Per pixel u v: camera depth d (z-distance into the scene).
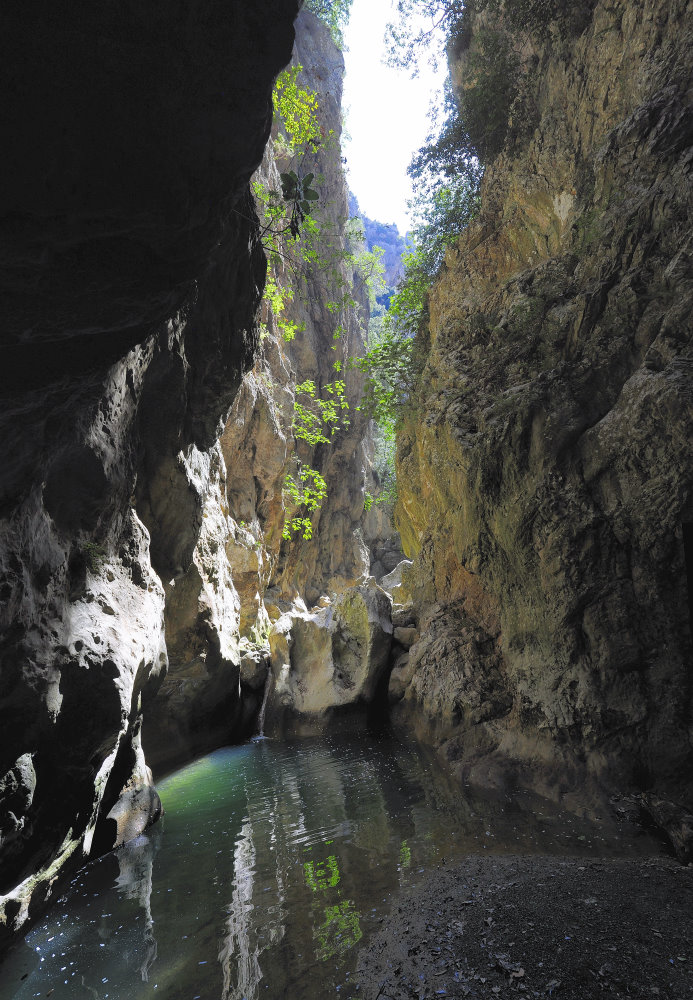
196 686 11.80
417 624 14.54
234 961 4.67
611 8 11.20
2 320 3.06
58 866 5.92
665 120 9.41
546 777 7.95
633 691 7.63
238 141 3.03
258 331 10.38
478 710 10.07
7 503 4.72
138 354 7.26
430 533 14.66
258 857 6.69
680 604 7.53
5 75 2.34
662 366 8.03
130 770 8.09
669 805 6.68
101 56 2.47
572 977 4.13
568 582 8.27
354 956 4.61
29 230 2.69
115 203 2.79
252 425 21.77
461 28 16.73
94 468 6.34
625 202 9.56
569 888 5.30
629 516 7.87
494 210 14.84
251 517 21.17
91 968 4.72
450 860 6.18
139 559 8.48
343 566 36.38
